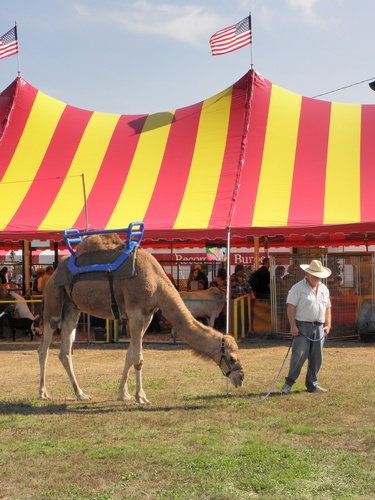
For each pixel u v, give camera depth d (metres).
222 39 17.23
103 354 12.16
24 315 14.17
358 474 5.13
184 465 5.39
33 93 18.00
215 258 22.83
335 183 14.11
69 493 4.87
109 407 7.52
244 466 5.34
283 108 16.41
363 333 13.12
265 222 12.98
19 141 16.59
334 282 13.55
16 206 14.55
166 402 7.70
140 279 7.61
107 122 17.66
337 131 15.66
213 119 16.41
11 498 4.81
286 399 7.75
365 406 7.32
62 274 8.09
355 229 12.58
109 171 15.49
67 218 14.04
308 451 5.71
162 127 16.83
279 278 13.83
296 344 8.05
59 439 6.23
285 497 4.70
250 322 14.62
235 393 8.18
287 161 14.82
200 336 7.54
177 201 14.07
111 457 5.63
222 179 14.48
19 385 9.01
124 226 13.43
